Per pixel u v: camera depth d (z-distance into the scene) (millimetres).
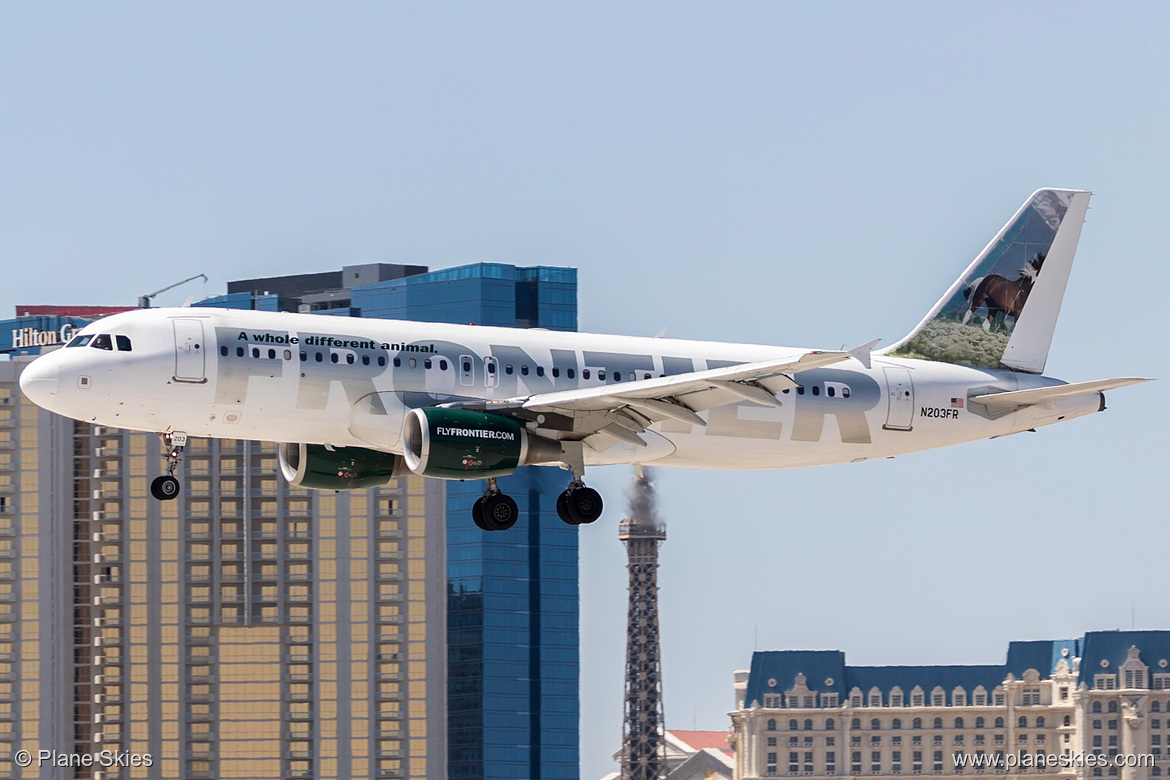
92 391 194375
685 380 195750
